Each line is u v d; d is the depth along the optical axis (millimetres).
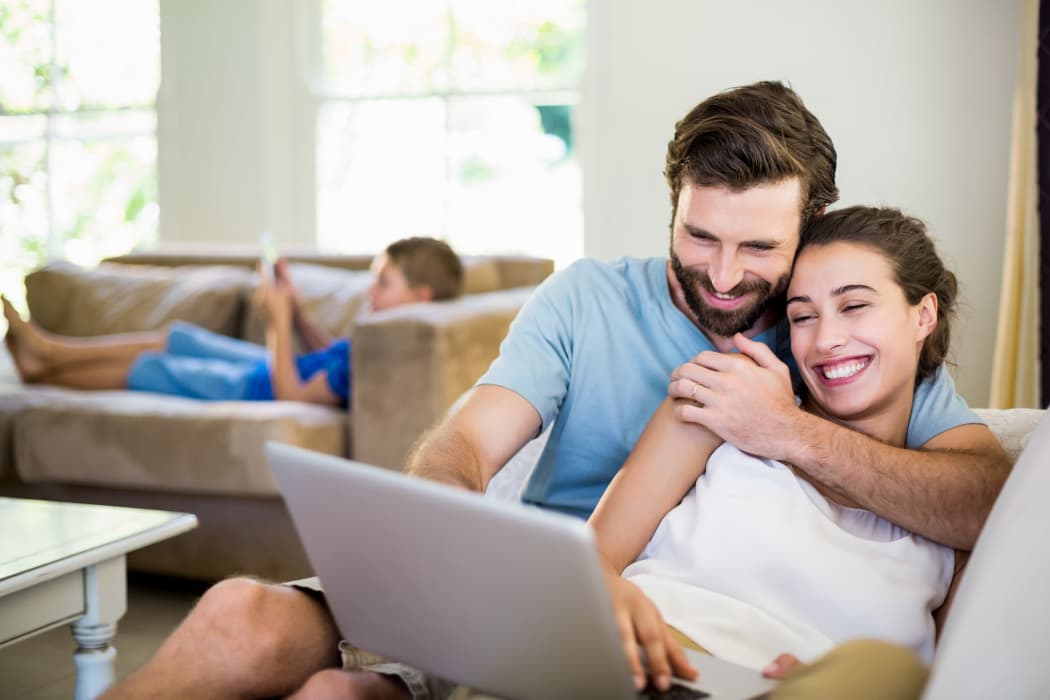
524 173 4707
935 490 1374
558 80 4598
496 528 973
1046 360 3373
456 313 3041
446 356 2920
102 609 1909
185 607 2971
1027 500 1167
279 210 5062
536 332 1687
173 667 1324
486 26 4691
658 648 1137
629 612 1164
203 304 3717
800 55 4121
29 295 3967
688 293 1600
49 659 2646
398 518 1056
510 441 1616
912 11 3939
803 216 1543
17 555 1847
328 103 4961
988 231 3895
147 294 3822
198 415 2957
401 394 2930
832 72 4078
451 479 1447
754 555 1346
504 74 4691
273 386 3248
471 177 4789
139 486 3027
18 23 5344
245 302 3758
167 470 2953
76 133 5328
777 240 1522
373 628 1193
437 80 4785
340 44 4914
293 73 4988
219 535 3027
